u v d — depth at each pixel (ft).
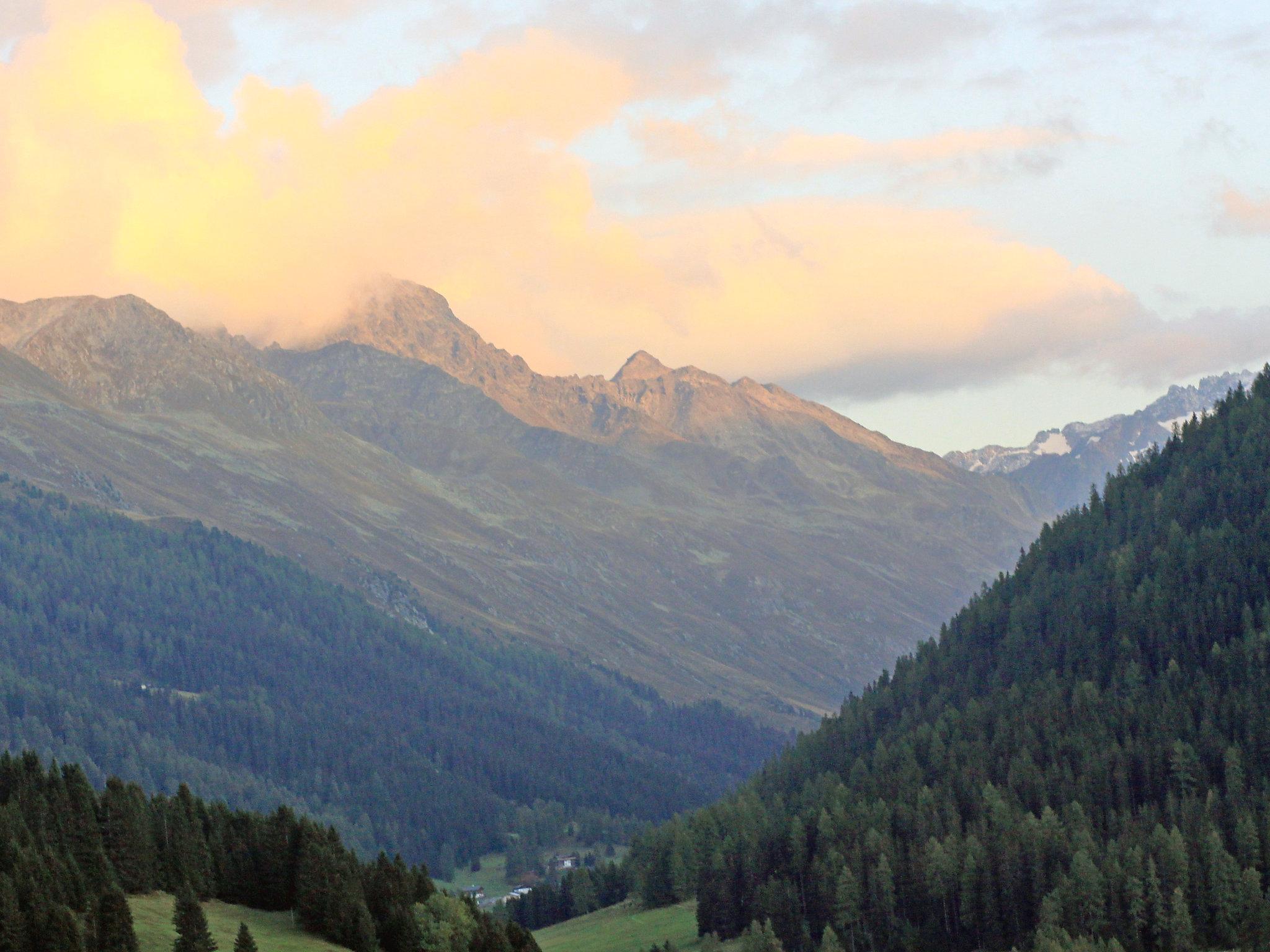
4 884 456.45
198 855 571.69
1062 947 582.76
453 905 579.07
